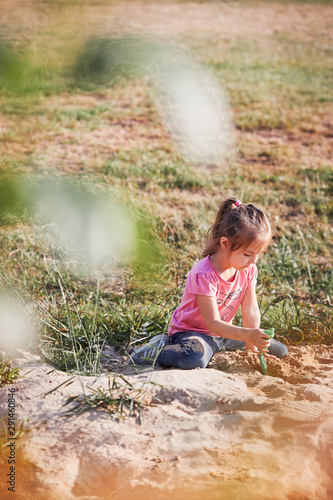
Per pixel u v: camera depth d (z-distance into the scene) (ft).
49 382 8.67
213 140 29.19
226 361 10.24
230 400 8.06
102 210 2.92
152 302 13.60
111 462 6.69
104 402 8.04
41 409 7.91
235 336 9.48
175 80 4.51
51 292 14.35
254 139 31.78
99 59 3.24
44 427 7.49
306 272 16.47
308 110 37.88
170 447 6.90
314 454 6.53
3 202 2.83
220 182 24.94
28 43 3.24
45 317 11.70
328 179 25.88
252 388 8.89
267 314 13.08
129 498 5.88
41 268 15.52
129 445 7.03
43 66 3.20
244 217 9.53
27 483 6.36
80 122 32.53
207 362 9.95
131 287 14.42
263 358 9.77
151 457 6.75
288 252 17.40
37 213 2.87
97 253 3.32
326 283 15.61
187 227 19.76
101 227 2.90
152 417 7.74
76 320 11.98
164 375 8.95
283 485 5.88
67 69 3.23
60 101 35.09
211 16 72.43
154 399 8.28
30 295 13.34
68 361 10.18
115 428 7.43
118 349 11.39
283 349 10.71
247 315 10.66
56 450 6.99
